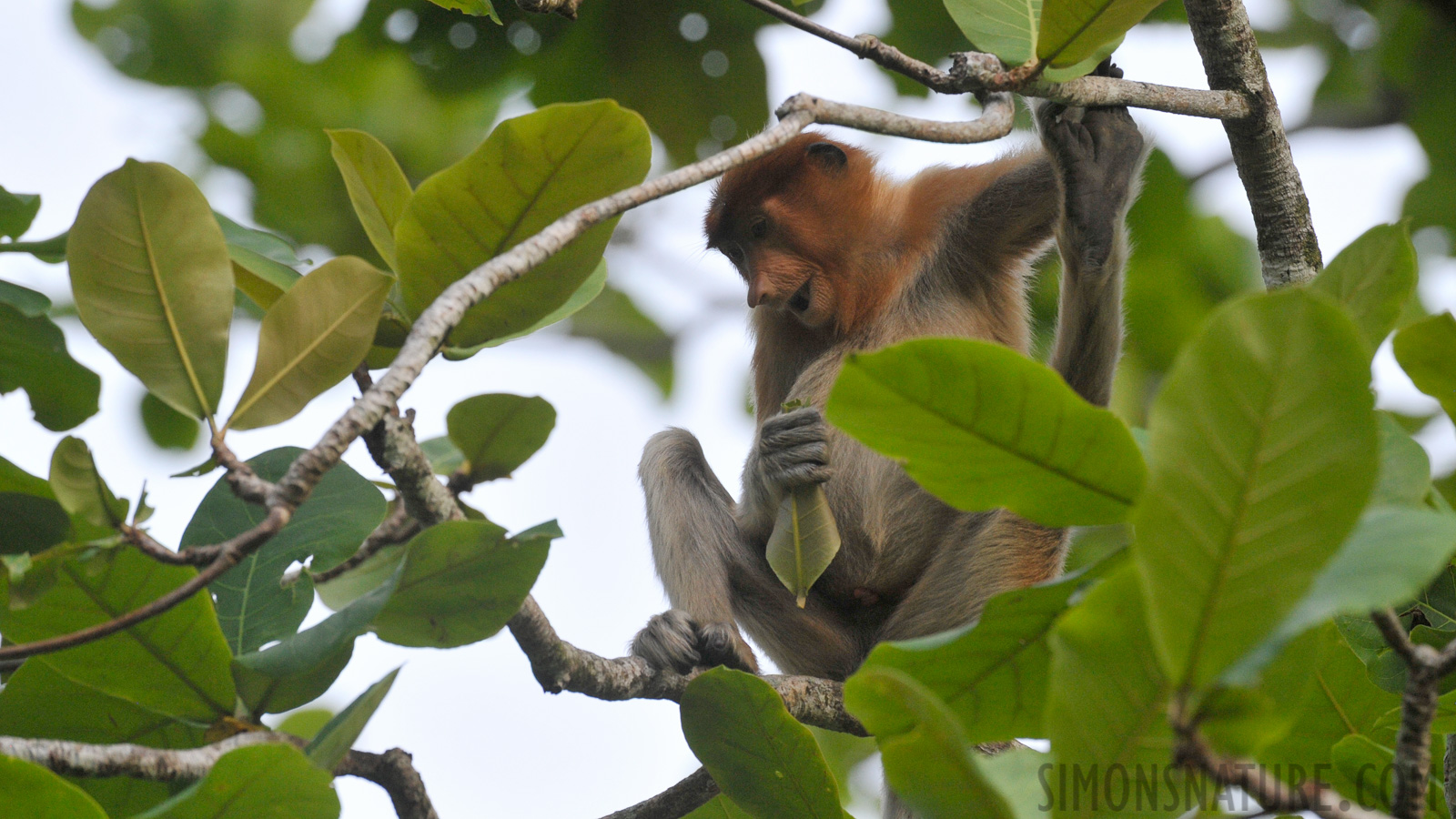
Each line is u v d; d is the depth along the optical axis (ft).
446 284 19.47
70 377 20.42
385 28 42.37
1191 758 10.97
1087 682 13.06
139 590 18.85
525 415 20.38
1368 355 10.48
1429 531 11.00
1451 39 44.93
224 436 17.17
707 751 19.19
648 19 42.47
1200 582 10.96
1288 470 10.71
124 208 16.79
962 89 22.47
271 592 21.70
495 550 18.08
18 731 20.06
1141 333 47.03
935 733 12.24
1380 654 19.11
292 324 17.37
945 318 40.37
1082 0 21.94
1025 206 39.22
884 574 39.11
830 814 19.02
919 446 13.56
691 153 44.52
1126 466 13.33
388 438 19.21
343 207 50.34
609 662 25.63
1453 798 17.98
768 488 35.14
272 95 50.37
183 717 19.43
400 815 20.95
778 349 43.62
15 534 17.66
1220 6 26.30
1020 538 36.60
